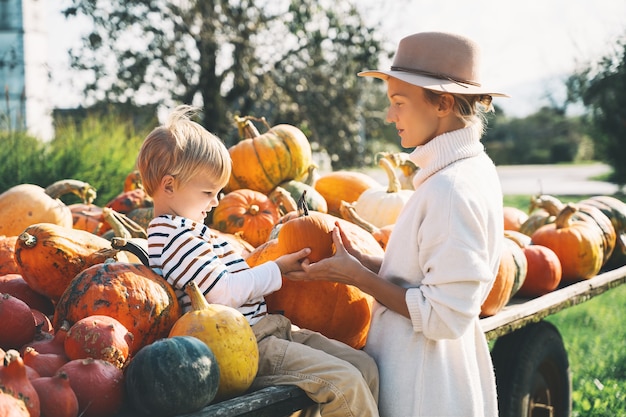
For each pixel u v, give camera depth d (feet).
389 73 8.09
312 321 9.00
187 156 8.14
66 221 13.32
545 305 12.16
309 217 8.68
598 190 61.16
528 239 14.66
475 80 8.23
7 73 30.07
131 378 6.48
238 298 7.97
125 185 16.40
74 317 7.68
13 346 7.38
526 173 95.04
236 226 13.28
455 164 7.89
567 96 55.77
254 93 34.01
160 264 8.14
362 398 7.50
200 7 31.86
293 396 7.34
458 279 7.38
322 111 35.40
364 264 8.88
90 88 31.45
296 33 33.14
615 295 29.68
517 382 12.01
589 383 17.49
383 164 15.10
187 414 6.42
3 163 19.67
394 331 8.05
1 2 29.94
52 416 6.07
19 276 9.25
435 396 7.70
